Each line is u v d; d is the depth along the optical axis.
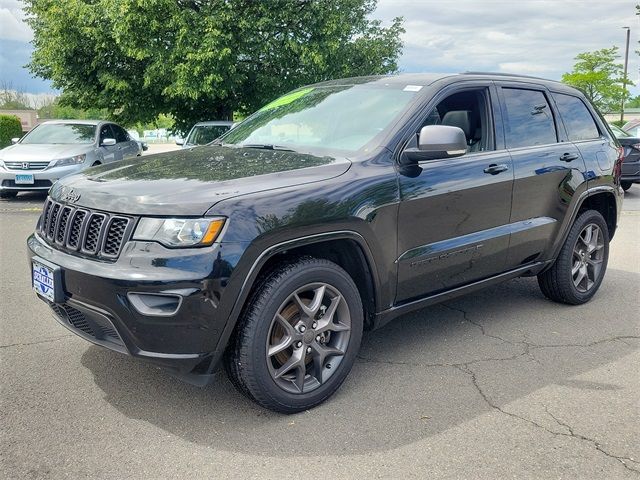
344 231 3.26
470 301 5.30
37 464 2.72
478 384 3.62
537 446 2.94
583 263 5.15
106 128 13.02
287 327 3.14
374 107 3.99
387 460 2.81
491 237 4.13
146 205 2.88
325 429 3.08
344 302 3.35
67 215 3.21
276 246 3.00
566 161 4.73
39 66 19.38
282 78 16.98
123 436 2.98
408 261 3.64
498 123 4.34
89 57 17.50
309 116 4.25
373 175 3.45
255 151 3.91
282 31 16.30
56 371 3.70
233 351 3.05
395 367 3.86
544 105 4.81
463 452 2.88
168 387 3.52
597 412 3.29
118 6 14.85
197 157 3.78
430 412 3.27
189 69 15.05
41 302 5.05
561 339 4.39
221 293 2.83
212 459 2.80
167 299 2.81
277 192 3.06
